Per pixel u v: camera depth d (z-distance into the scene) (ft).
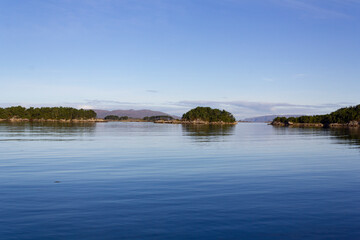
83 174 80.28
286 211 48.26
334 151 149.28
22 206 50.24
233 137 281.13
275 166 96.78
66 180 71.82
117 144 186.39
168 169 89.56
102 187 64.39
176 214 46.42
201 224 42.42
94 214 46.32
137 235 38.68
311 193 59.98
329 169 91.09
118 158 116.26
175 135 313.94
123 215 45.91
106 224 42.24
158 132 395.14
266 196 57.41
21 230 40.06
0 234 38.75
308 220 44.21
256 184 68.23
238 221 43.65
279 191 61.52
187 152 140.97
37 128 456.04
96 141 209.97
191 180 72.43
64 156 121.60
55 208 49.24
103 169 88.99
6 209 48.60
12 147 158.61
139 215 45.93
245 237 38.29
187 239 37.63
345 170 89.35
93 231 39.88
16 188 63.10
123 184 67.56
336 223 43.11
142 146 173.27
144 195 57.67
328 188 64.54
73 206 50.34
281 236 38.63
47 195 57.36
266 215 46.29
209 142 211.20
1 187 64.03
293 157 122.31
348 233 39.63
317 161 109.91
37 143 185.47
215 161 108.78
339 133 392.27
